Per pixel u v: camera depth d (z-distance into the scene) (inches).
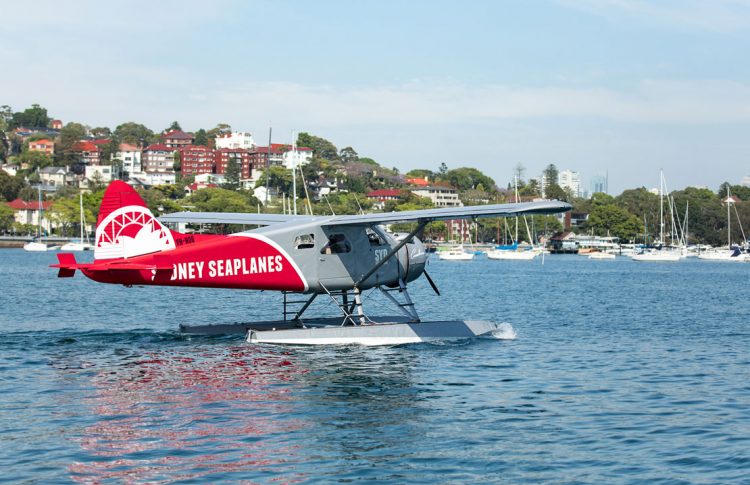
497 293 2052.2
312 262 942.4
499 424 588.1
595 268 4367.6
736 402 664.4
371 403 647.8
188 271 884.0
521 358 871.1
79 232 7062.0
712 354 927.0
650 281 2883.9
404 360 841.5
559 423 592.4
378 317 1075.9
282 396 666.8
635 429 577.3
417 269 1023.6
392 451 522.0
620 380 756.6
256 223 991.6
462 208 867.4
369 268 976.9
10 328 1139.3
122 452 513.0
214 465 491.5
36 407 622.5
